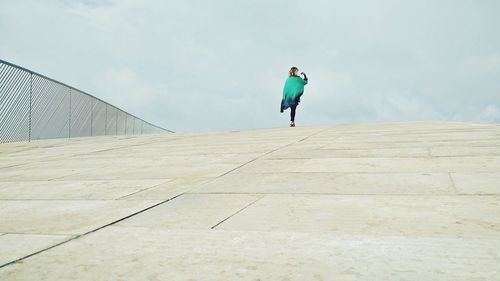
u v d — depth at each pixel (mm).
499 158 4312
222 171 4527
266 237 2072
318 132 10234
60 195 3730
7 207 3293
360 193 3055
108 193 3664
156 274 1630
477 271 1518
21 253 1973
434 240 1898
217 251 1886
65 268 1738
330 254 1775
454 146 5496
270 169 4473
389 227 2150
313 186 3416
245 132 12594
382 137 7621
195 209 2812
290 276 1550
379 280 1478
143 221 2549
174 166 5254
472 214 2322
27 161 7512
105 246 2039
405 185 3250
